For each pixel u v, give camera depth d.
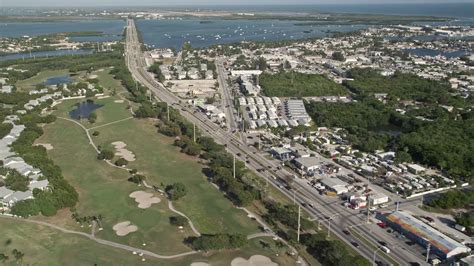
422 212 199.25
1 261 155.50
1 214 191.62
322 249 160.50
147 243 170.38
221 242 164.62
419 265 157.62
